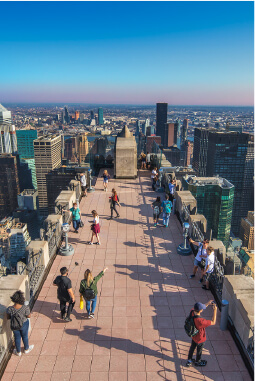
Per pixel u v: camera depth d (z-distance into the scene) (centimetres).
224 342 872
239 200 19350
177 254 1327
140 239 1452
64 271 917
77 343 863
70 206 1673
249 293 878
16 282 911
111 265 1239
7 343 816
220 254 1088
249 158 19238
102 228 1564
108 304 1018
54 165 19338
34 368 789
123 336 889
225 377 768
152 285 1116
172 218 1697
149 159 2747
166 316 966
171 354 831
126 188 2191
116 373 776
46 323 934
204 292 1083
